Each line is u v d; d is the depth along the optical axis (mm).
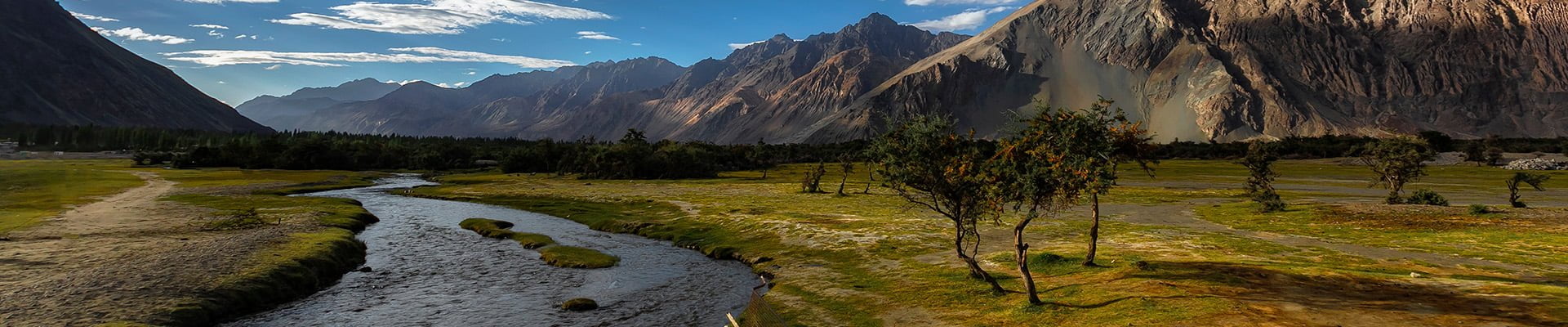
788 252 42938
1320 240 43531
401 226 60562
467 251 46156
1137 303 23562
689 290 33656
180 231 47812
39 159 198375
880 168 25156
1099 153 24906
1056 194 24031
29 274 31422
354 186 115250
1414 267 32156
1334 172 151875
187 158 166000
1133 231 48844
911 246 42781
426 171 183250
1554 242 39562
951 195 24844
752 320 26516
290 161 167125
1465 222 48344
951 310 25719
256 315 28656
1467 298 23047
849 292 30422
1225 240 43000
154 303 26859
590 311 29531
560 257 42312
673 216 65688
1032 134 25312
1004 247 41875
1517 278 28406
